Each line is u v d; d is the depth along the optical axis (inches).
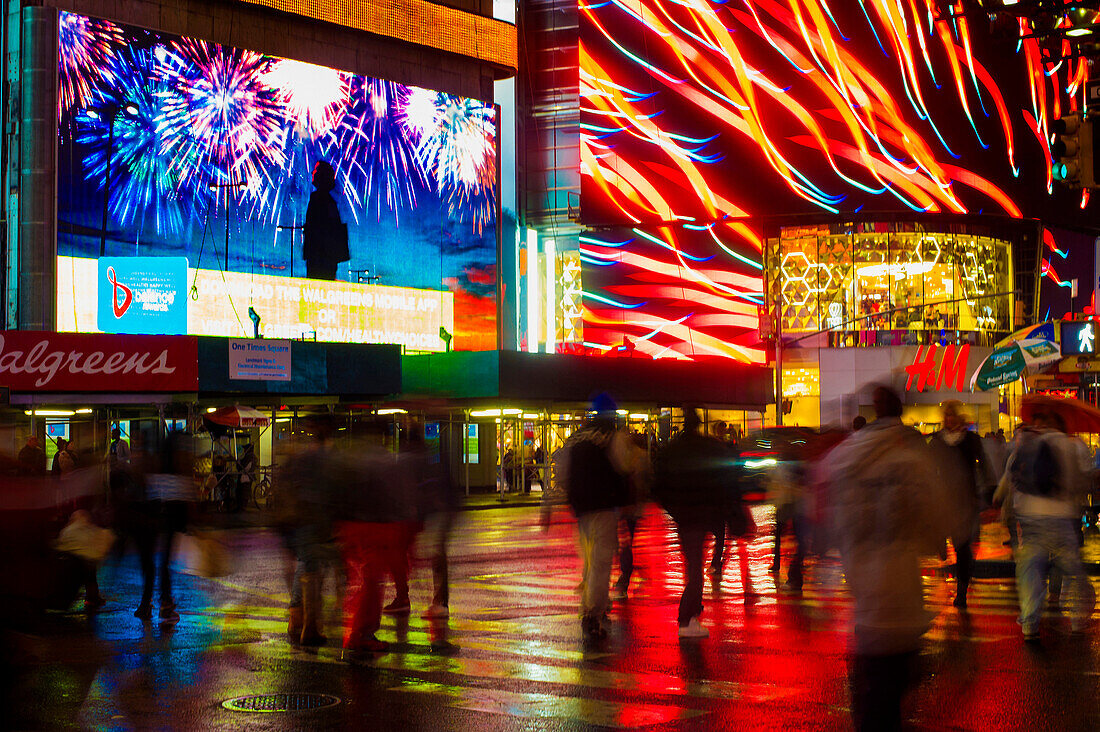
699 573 450.3
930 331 2503.7
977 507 502.9
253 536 1037.2
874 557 248.7
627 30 2637.8
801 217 2573.8
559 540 965.2
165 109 1929.1
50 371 1245.1
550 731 298.8
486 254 2351.1
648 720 309.6
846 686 350.9
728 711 319.3
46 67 1811.0
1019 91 2650.1
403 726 306.2
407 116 2260.1
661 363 1882.4
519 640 441.1
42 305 1779.0
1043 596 422.6
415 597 576.4
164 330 1860.2
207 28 2014.0
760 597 565.6
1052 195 2682.1
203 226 1955.0
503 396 1621.6
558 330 2785.4
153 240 1893.5
